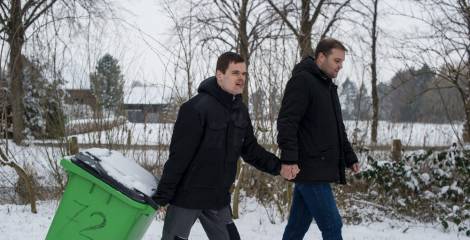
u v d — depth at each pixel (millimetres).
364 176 7273
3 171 7621
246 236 5234
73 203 3043
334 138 3844
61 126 6949
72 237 3039
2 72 7527
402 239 5398
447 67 8500
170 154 3215
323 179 3771
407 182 6910
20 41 8516
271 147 6320
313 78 3822
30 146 7203
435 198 6738
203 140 3195
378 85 14086
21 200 7160
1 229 5246
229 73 3244
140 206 2971
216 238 3449
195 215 3316
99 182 2969
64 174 7035
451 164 6973
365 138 8219
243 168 6164
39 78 7316
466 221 6180
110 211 3014
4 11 9148
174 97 6957
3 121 6820
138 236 3332
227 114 3271
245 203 6727
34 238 4941
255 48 6496
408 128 9711
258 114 6406
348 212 6594
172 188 3178
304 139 3801
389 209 6922
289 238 4129
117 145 6902
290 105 3742
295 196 4109
